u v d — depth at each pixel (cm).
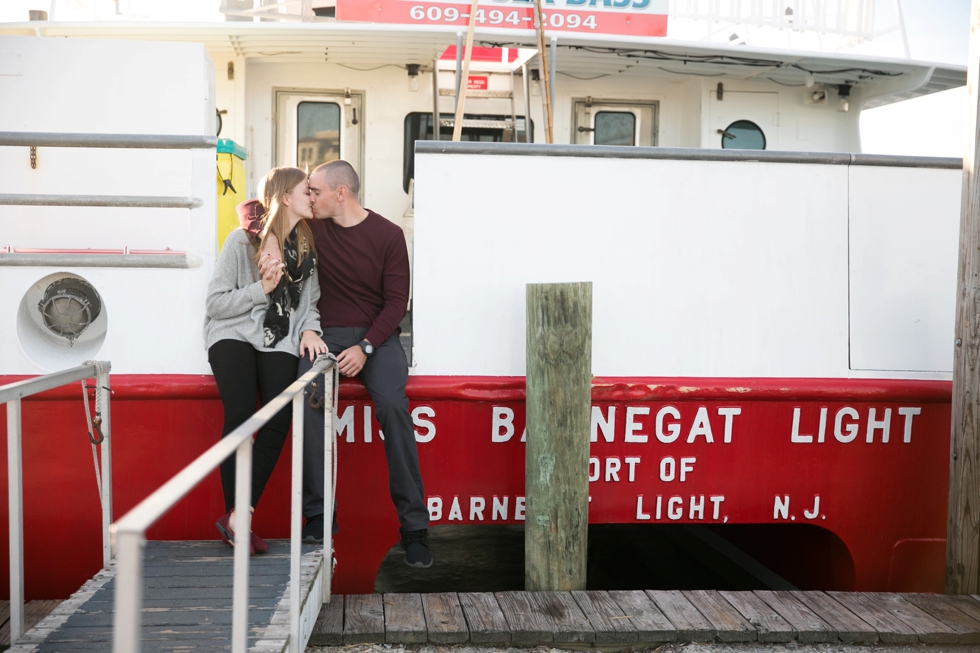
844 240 398
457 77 599
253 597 296
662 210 387
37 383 283
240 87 657
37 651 260
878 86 706
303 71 684
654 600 361
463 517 388
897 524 406
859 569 406
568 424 359
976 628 339
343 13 618
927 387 398
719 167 388
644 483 392
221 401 369
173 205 364
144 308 367
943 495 407
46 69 362
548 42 613
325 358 321
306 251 347
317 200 348
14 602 282
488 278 382
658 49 620
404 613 340
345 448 377
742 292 394
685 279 390
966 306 372
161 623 274
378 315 359
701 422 391
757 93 719
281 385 339
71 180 362
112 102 366
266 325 339
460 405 383
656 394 385
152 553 345
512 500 389
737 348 395
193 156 365
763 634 332
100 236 365
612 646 330
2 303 358
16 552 281
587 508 368
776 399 392
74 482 369
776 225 394
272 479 377
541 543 368
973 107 367
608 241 386
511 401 383
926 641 334
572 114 723
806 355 399
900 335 404
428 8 616
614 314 388
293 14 654
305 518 373
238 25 583
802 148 727
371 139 694
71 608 291
